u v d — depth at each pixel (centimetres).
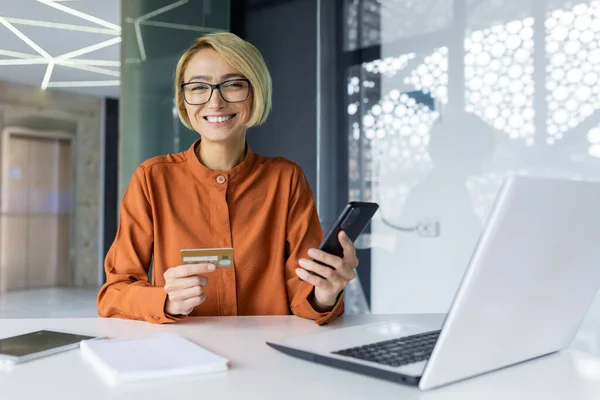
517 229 70
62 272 827
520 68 281
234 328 113
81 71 695
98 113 855
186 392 71
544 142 275
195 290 108
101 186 858
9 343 94
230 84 137
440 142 307
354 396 70
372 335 98
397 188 321
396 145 321
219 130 138
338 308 122
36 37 551
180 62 141
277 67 374
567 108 269
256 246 141
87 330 109
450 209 303
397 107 322
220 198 141
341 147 340
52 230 817
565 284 82
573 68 267
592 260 84
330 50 343
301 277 114
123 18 328
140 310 116
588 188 77
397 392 72
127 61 326
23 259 788
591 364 87
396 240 320
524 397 71
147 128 331
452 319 69
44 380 76
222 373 80
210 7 362
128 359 81
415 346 89
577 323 92
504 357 80
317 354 85
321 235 150
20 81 754
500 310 74
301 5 361
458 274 299
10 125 769
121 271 134
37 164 803
